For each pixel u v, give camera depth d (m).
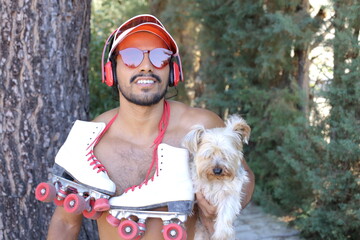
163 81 2.02
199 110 2.31
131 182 2.02
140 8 7.81
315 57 5.32
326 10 4.71
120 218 1.89
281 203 5.65
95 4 8.39
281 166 5.30
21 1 2.74
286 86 5.78
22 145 2.83
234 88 6.60
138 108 2.04
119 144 2.10
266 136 5.64
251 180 2.34
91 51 6.58
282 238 4.83
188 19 7.61
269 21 5.75
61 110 2.94
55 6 2.85
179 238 1.81
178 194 1.87
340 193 4.36
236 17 6.16
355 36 4.34
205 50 7.08
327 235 4.44
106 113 2.27
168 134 2.13
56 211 2.14
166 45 2.09
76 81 3.07
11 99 2.79
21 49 2.77
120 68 2.01
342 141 4.12
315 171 4.55
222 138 2.06
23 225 2.88
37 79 2.83
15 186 2.85
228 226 2.03
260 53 6.07
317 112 4.74
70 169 1.96
